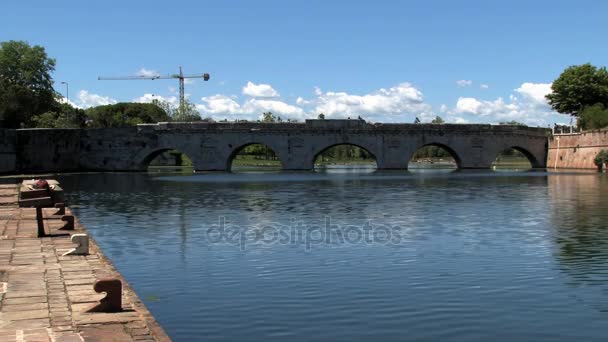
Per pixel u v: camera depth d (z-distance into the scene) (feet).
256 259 94.68
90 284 63.82
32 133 364.17
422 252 99.91
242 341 58.65
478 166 415.44
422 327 62.39
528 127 427.74
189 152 392.68
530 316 65.87
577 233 119.55
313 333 60.75
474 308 68.54
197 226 132.36
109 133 393.09
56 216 122.01
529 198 194.29
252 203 182.70
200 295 74.13
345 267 88.63
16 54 486.38
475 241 110.63
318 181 290.97
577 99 481.05
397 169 405.80
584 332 61.05
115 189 241.55
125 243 110.63
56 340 46.44
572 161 409.90
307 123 396.16
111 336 47.80
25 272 69.51
